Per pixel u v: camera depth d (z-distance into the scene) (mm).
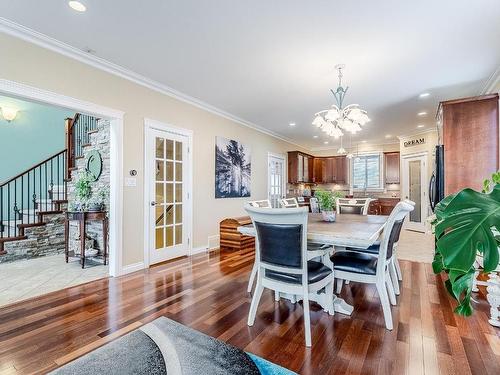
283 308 2402
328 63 3105
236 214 5516
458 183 3654
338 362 1647
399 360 1663
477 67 3205
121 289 2848
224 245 4887
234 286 2941
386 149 8180
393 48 2773
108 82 3211
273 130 6645
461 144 3652
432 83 3680
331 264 2334
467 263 933
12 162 5113
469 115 3617
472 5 2109
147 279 3172
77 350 1774
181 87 3873
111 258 3295
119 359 1677
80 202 4121
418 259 4066
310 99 4344
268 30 2469
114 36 2576
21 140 5215
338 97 4180
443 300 2568
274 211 1873
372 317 2232
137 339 1901
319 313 2305
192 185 4453
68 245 3957
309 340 1827
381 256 2143
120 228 3334
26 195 5227
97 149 4059
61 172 5598
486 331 1993
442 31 2467
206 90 3977
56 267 3662
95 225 4055
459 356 1697
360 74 3393
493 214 974
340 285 2768
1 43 2381
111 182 3326
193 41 2660
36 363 1642
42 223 4320
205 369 1580
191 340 1889
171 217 4086
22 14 2244
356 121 3055
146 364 1628
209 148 4816
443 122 3738
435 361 1651
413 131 6715
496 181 2164
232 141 5406
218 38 2604
